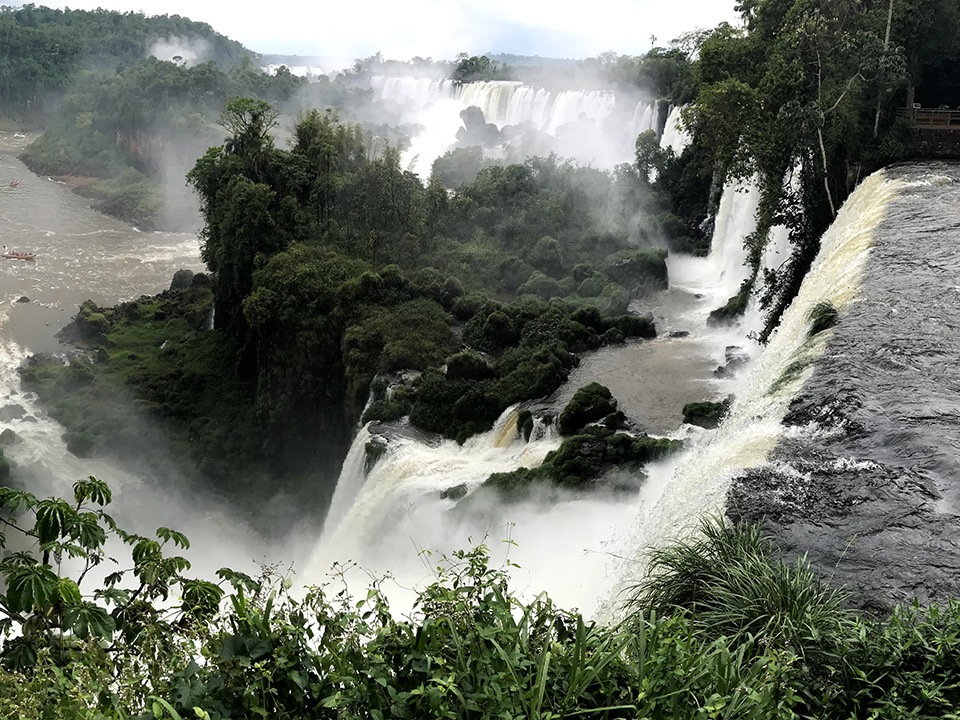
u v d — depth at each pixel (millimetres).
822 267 28031
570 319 41531
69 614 8742
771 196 37781
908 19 38875
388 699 7625
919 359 18562
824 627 9969
